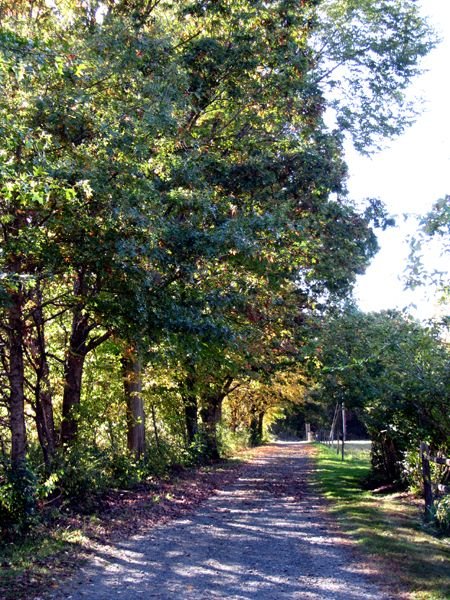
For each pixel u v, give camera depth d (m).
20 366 11.88
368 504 15.24
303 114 18.52
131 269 10.72
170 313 11.35
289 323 17.64
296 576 8.58
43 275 10.63
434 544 10.45
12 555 9.25
